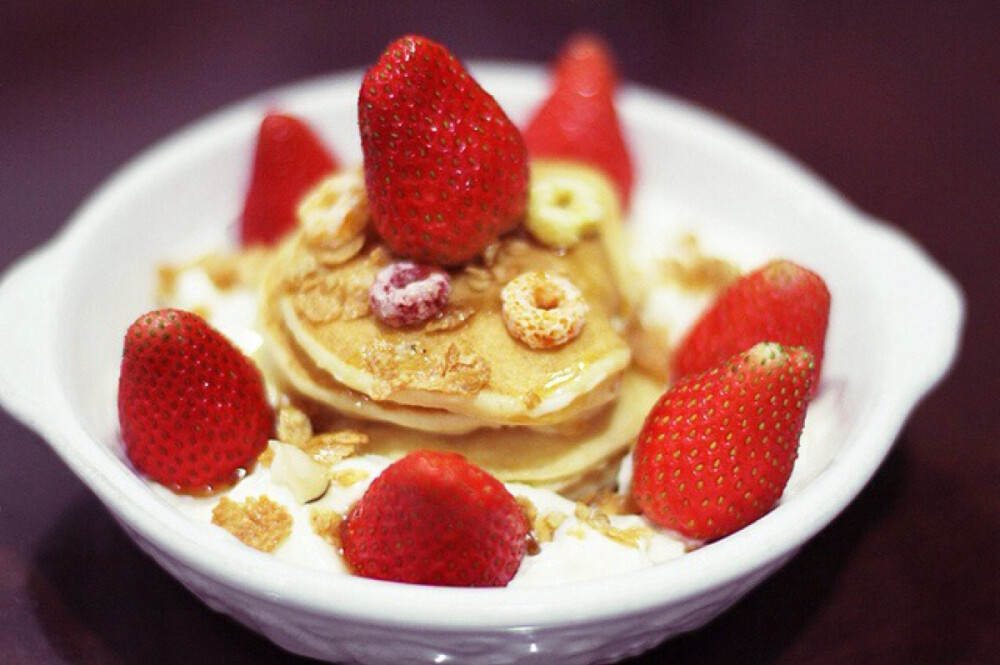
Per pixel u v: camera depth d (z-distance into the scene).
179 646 0.30
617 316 0.31
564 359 0.28
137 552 0.31
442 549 0.26
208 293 0.34
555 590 0.26
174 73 0.45
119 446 0.30
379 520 0.27
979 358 0.37
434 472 0.26
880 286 0.33
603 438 0.29
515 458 0.29
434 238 0.28
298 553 0.28
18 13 0.47
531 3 0.50
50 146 0.42
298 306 0.30
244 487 0.29
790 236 0.36
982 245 0.40
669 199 0.38
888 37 0.50
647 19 0.50
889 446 0.29
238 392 0.29
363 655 0.27
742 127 0.45
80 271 0.33
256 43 0.47
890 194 0.42
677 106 0.39
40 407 0.29
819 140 0.44
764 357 0.27
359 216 0.30
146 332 0.28
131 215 0.35
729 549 0.27
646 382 0.31
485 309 0.29
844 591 0.32
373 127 0.28
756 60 0.48
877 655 0.30
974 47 0.49
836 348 0.33
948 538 0.33
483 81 0.39
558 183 0.31
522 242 0.30
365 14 0.49
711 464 0.28
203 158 0.36
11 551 0.31
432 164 0.28
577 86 0.36
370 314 0.29
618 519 0.29
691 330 0.32
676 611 0.27
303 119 0.36
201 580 0.27
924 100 0.46
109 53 0.46
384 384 0.28
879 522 0.33
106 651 0.30
